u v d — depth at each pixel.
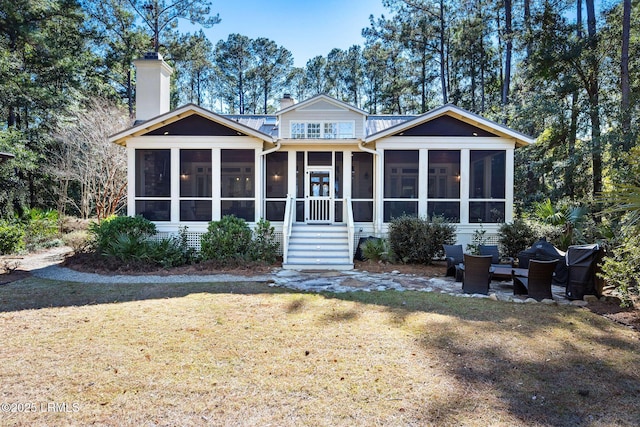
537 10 15.94
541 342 4.62
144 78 13.32
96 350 4.28
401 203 11.80
